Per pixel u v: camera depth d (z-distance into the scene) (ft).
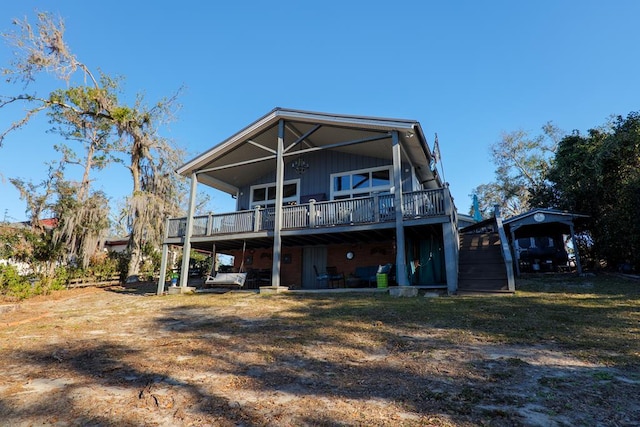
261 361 14.62
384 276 36.06
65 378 12.99
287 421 9.12
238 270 52.06
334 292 35.88
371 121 37.58
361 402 10.21
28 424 9.37
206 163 47.80
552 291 30.63
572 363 12.97
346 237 41.88
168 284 59.41
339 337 18.19
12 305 33.37
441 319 21.21
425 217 33.71
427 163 45.98
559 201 53.16
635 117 41.24
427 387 11.19
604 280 35.83
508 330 18.08
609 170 42.86
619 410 9.15
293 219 40.34
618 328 17.63
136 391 11.57
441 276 40.73
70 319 26.05
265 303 31.12
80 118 69.62
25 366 14.64
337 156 50.01
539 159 103.50
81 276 54.08
